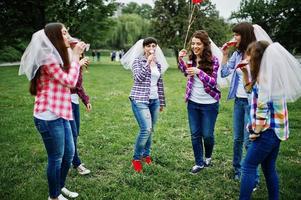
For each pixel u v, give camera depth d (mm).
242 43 4477
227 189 4688
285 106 3539
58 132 3736
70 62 3822
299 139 7180
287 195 4438
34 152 6082
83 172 5148
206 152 5445
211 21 33938
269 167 3766
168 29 34844
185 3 34594
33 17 33875
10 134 7125
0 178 4859
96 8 37781
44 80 3676
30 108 10109
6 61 40406
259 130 3465
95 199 4363
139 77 5090
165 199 4426
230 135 7484
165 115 9461
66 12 34812
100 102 11492
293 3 31016
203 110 5000
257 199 4391
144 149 5605
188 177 5090
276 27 34000
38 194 4410
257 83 3607
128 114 9555
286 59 3486
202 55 4922
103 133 7430
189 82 5059
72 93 4895
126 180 4938
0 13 32656
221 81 5203
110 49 66562
